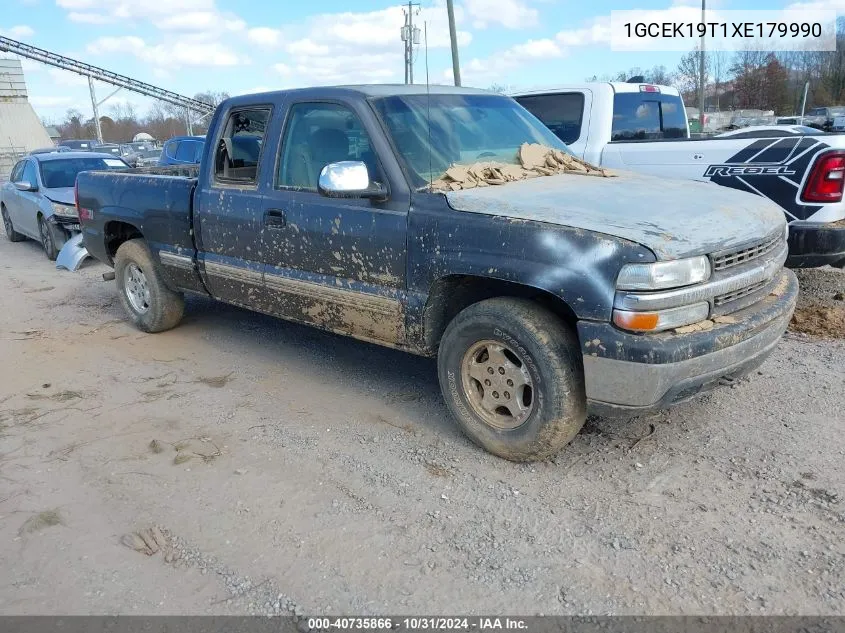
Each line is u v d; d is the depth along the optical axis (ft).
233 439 13.66
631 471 11.90
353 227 13.55
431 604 8.94
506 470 12.11
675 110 27.78
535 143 15.64
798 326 18.83
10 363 18.63
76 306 24.67
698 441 12.80
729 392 14.80
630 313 10.21
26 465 12.81
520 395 11.92
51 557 10.07
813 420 13.38
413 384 16.16
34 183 36.63
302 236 14.60
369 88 14.44
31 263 34.27
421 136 13.75
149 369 17.88
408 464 12.43
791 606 8.64
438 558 9.83
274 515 10.98
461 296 13.06
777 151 19.03
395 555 9.92
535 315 11.33
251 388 16.33
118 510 11.23
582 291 10.53
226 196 16.39
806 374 15.56
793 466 11.78
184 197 17.72
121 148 127.95
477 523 10.60
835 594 8.81
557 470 12.04
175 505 11.34
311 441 13.46
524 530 10.38
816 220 18.60
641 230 10.48
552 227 10.95
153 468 12.57
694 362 10.42
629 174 15.28
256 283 16.16
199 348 19.40
